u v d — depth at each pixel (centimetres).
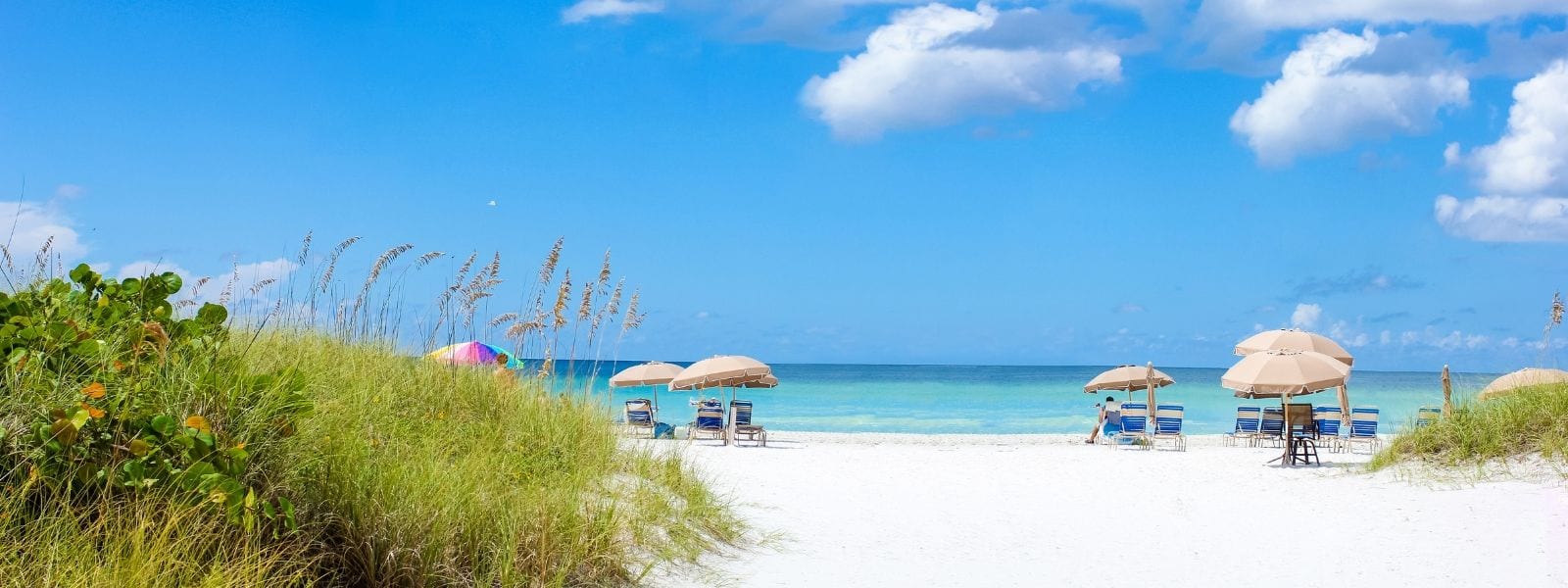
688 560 653
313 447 500
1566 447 985
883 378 7138
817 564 688
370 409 663
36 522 374
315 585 470
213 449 430
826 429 3406
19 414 408
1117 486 1144
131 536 384
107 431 418
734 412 1984
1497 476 980
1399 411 3544
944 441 2384
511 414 833
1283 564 700
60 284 515
